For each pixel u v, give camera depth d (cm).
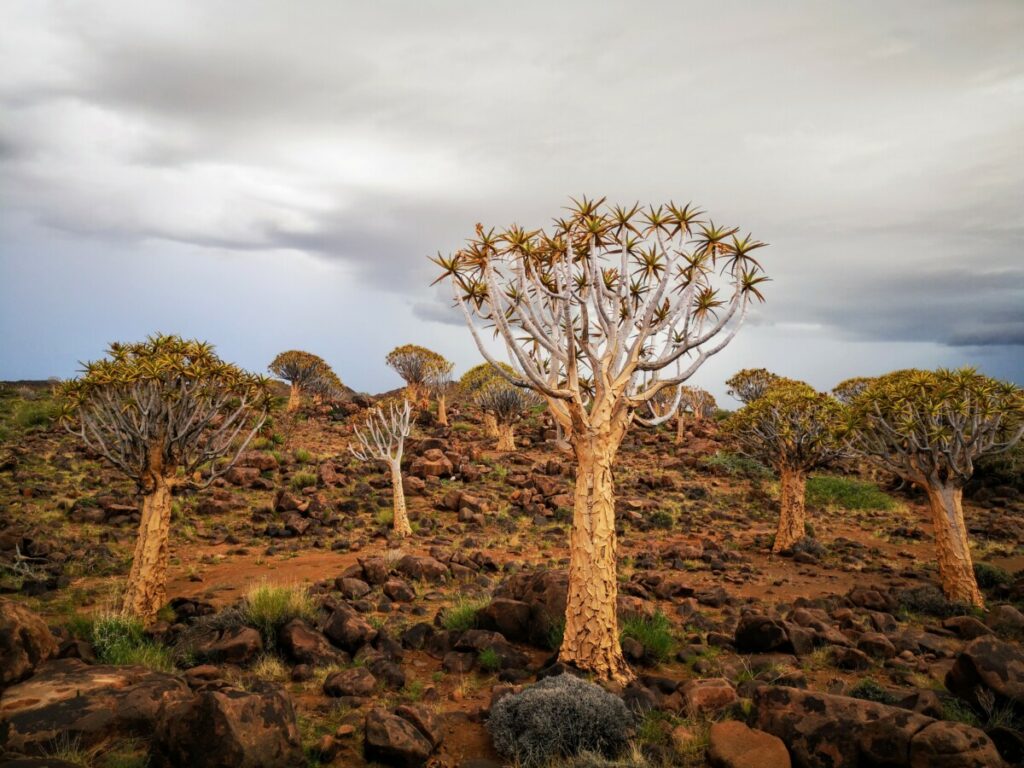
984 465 2775
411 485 2519
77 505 1916
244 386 1195
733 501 2753
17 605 676
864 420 1506
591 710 627
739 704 689
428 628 1013
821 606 1239
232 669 820
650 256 941
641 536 2106
